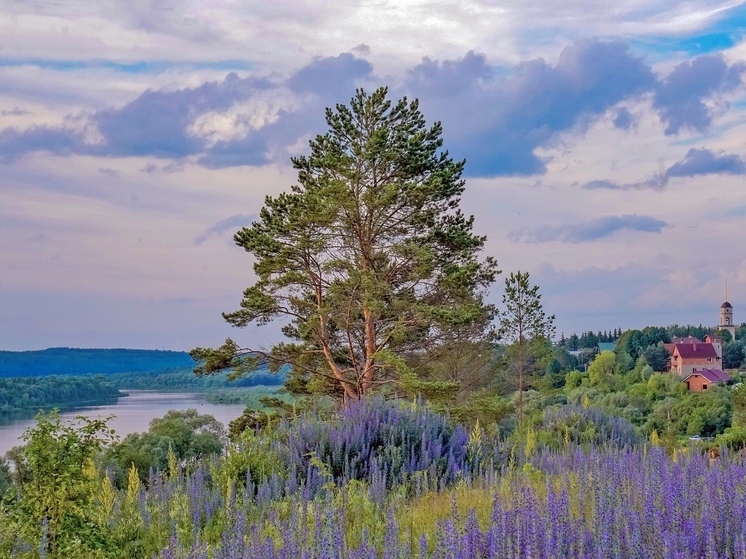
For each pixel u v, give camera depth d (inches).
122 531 372.8
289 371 1176.2
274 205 1147.3
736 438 707.4
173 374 6176.2
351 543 313.3
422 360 1181.1
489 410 971.3
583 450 603.8
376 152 1082.7
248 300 1087.0
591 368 4306.1
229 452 522.6
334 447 539.2
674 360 5561.0
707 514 264.7
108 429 350.3
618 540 255.1
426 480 450.9
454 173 1155.3
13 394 4397.1
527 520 269.7
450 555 254.1
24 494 333.4
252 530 352.5
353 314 1079.6
